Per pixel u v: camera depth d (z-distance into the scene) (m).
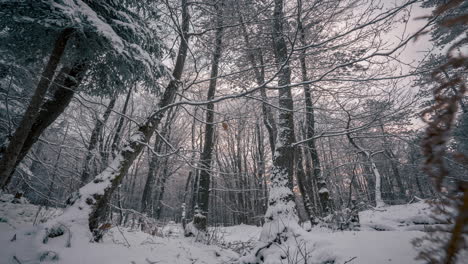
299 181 9.70
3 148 6.12
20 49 6.00
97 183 5.64
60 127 11.19
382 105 6.20
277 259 4.30
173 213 25.69
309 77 8.27
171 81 7.38
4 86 7.44
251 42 7.47
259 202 21.00
